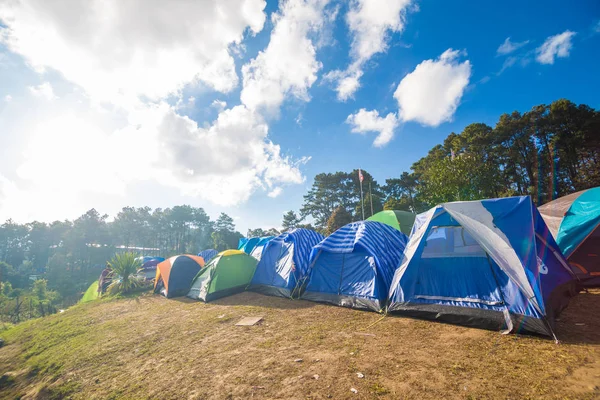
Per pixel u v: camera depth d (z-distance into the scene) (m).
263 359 4.55
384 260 7.30
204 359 4.84
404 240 8.91
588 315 5.06
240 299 9.62
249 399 3.41
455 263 5.80
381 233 8.33
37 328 9.09
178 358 5.05
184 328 6.86
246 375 4.04
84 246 71.31
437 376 3.49
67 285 55.22
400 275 6.40
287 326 6.19
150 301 11.26
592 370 3.28
